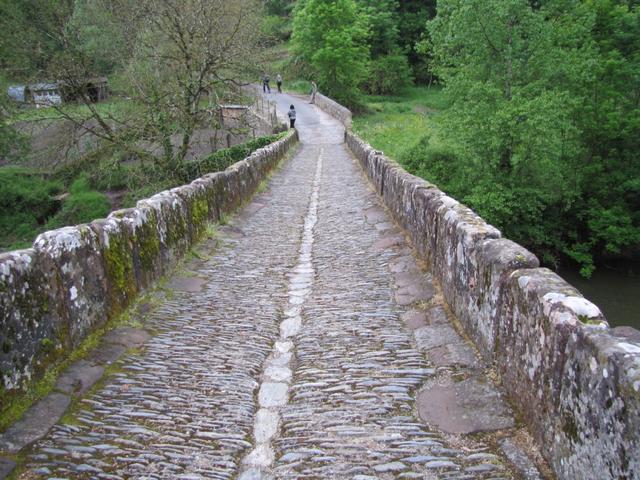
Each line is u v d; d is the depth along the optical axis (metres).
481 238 4.71
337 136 35.88
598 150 24.27
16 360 3.63
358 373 4.45
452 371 4.23
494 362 4.06
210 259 8.44
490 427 3.42
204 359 4.84
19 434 3.36
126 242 5.84
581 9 23.25
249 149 26.41
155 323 5.64
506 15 20.55
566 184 22.55
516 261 3.89
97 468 3.12
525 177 21.58
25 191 27.00
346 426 3.64
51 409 3.68
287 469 3.21
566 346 2.79
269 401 4.16
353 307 6.16
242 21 20.33
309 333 5.53
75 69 19.25
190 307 6.29
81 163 22.05
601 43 24.33
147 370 4.51
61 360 4.25
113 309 5.35
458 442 3.34
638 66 23.58
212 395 4.16
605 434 2.35
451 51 24.94
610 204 23.67
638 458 2.10
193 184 9.53
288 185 17.20
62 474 3.04
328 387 4.26
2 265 3.61
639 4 26.98
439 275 6.21
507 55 20.97
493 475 2.97
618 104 23.72
